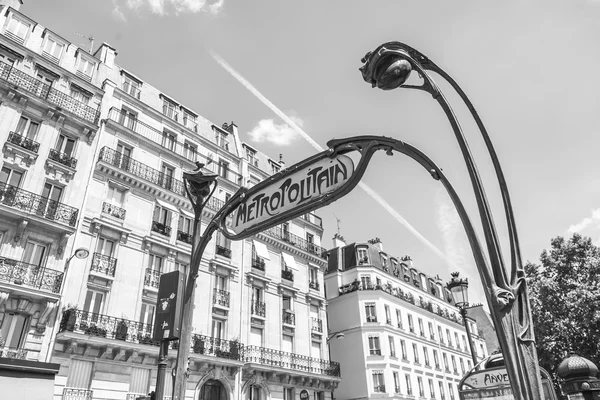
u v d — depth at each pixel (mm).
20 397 13203
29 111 20328
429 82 2631
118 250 21734
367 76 2732
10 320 16844
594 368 4406
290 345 30156
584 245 23141
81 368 18531
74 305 18938
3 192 18000
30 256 18266
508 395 7238
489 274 2209
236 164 32469
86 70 24797
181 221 25797
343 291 39969
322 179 3445
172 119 28500
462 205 2375
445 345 45969
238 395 24312
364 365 35500
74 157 21375
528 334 2133
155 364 20906
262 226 3928
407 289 44938
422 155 2654
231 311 26297
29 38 22344
